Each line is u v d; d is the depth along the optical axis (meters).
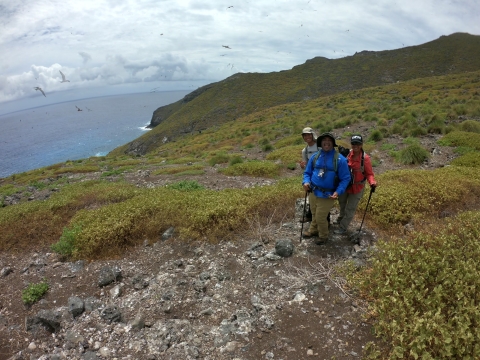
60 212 12.15
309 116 47.34
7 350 5.69
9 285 7.62
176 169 20.81
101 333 5.51
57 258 8.56
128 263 7.83
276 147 27.61
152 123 179.50
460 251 5.68
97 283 7.12
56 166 34.78
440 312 4.47
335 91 119.06
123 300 6.41
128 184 16.50
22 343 5.79
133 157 41.88
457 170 12.51
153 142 110.88
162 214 9.67
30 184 22.59
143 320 5.68
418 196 9.18
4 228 10.48
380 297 5.09
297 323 5.14
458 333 3.98
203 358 4.74
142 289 6.76
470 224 6.74
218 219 8.80
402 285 5.04
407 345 4.12
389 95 58.25
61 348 5.38
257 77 142.00
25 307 6.74
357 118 34.03
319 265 6.54
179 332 5.30
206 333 5.23
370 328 4.84
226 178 16.98
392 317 4.63
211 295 6.21
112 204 11.53
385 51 143.12
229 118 113.00
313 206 7.09
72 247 8.66
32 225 10.60
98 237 8.50
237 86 137.25
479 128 21.20
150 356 4.86
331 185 6.48
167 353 4.90
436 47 132.12
